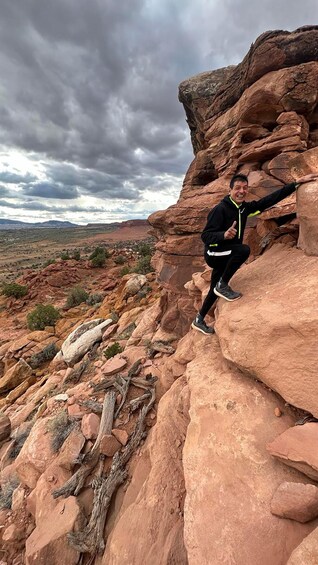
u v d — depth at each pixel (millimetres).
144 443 5969
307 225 4383
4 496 6672
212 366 4438
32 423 9086
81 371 11367
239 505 2553
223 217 4105
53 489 5773
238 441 3064
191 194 9812
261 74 8086
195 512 2678
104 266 47656
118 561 3570
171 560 3244
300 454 2506
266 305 3842
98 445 6238
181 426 4785
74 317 26188
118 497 5129
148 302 20484
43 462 6547
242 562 2195
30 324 24672
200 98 12914
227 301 4645
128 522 3965
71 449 6320
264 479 2654
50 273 41812
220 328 4285
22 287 36875
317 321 2998
